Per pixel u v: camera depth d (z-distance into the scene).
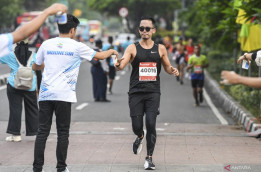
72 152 11.48
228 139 13.38
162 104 21.98
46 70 8.83
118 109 20.03
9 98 12.78
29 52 12.48
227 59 39.94
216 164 10.08
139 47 9.77
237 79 5.38
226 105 20.67
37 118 12.88
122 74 37.88
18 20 73.06
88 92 25.98
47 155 11.14
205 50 45.59
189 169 9.62
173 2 84.25
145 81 9.77
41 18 6.18
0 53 5.96
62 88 8.77
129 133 14.41
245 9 15.55
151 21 9.77
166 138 13.53
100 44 22.17
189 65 21.53
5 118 17.14
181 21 50.56
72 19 8.94
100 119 17.48
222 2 23.88
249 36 19.12
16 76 12.30
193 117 18.41
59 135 8.95
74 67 8.87
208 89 29.58
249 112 16.67
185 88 28.92
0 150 11.72
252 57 7.42
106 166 9.92
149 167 9.59
